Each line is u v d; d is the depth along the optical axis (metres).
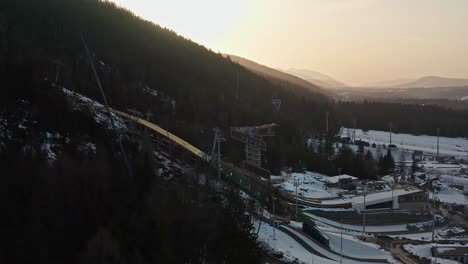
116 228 39.72
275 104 182.88
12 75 60.34
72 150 55.16
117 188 45.78
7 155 44.06
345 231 87.94
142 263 37.47
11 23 118.50
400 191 113.75
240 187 82.44
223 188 63.28
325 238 73.38
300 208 99.44
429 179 130.62
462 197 126.69
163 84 149.62
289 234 76.31
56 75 88.31
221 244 44.31
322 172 139.00
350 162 140.62
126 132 83.12
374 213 102.56
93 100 98.69
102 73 123.69
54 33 135.12
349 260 69.69
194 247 42.06
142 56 174.38
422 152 198.38
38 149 49.94
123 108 110.69
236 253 44.00
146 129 92.81
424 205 111.25
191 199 50.12
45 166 44.53
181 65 190.25
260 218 71.31
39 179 40.84
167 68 175.75
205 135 116.38
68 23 157.50
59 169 44.56
